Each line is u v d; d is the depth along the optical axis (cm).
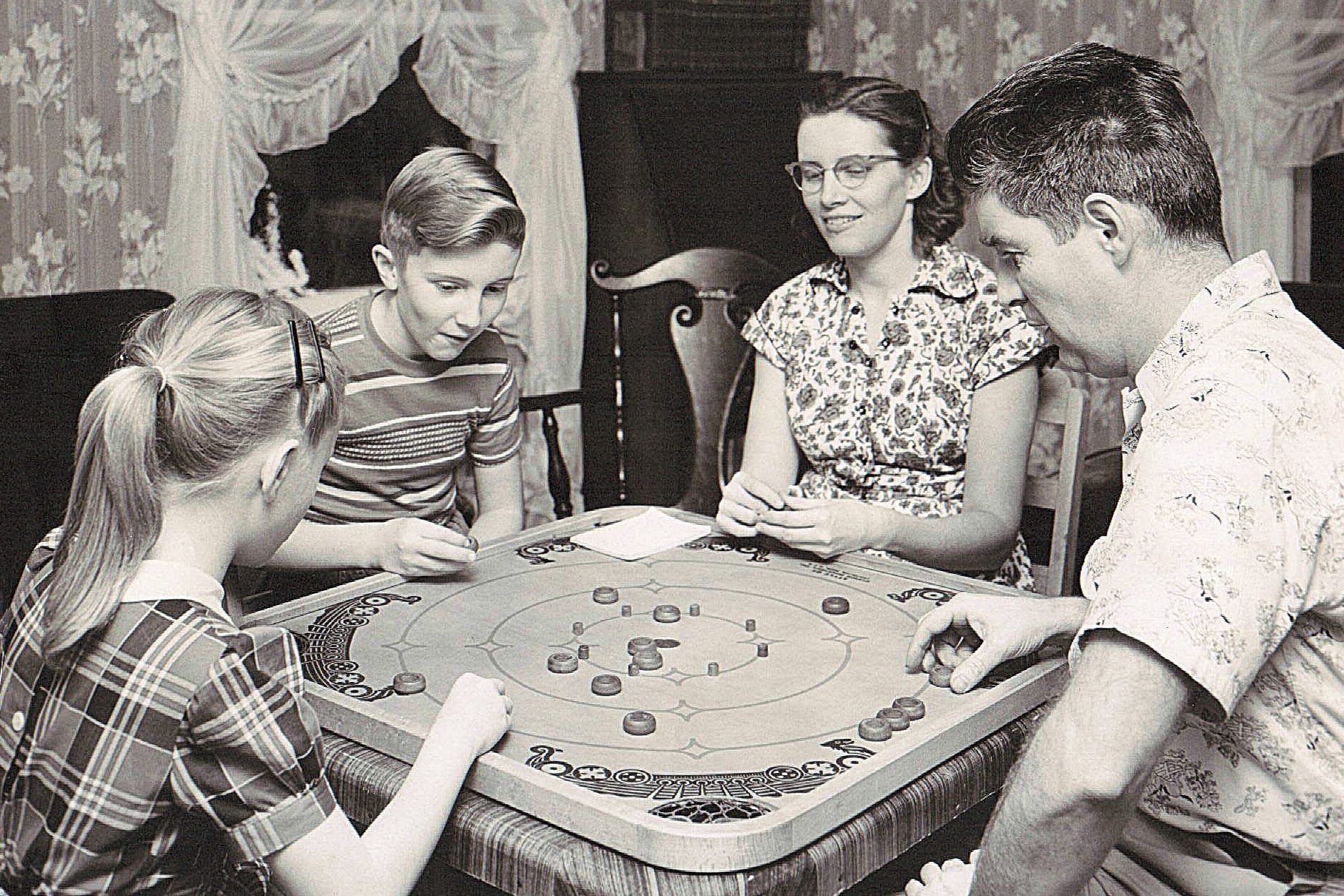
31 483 278
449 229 209
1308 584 115
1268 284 129
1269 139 399
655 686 155
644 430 438
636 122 426
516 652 167
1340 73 390
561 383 430
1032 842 112
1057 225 131
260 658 128
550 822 128
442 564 194
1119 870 146
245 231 359
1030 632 158
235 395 127
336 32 365
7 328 294
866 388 248
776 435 261
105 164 338
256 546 138
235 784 122
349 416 233
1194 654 107
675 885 118
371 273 402
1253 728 127
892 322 248
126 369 127
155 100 344
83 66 331
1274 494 112
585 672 160
